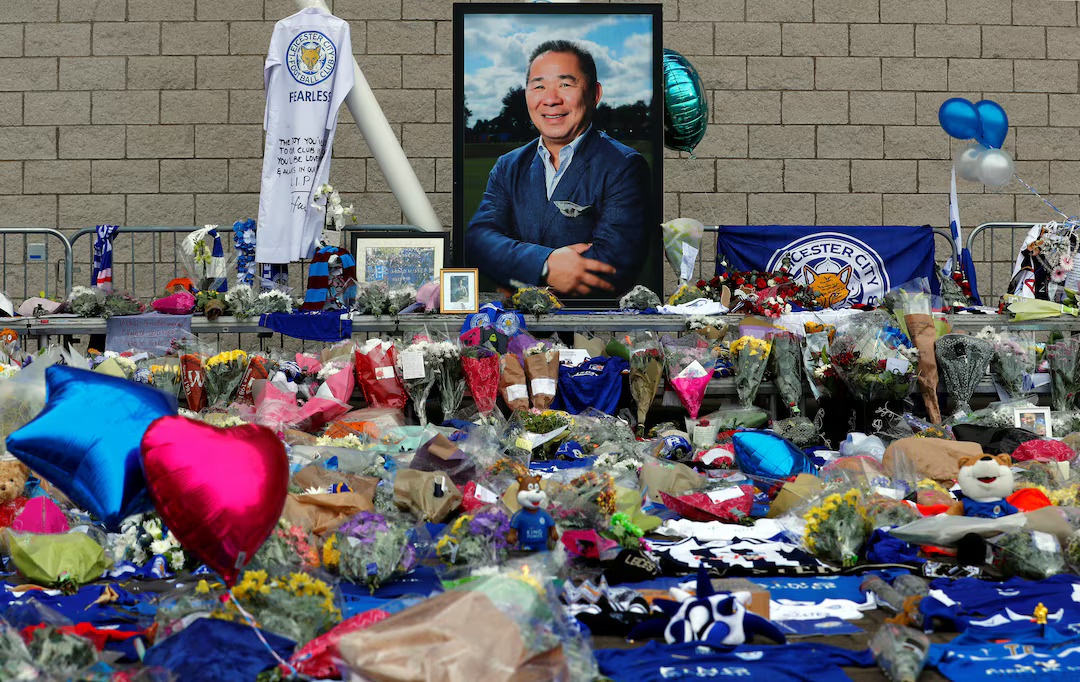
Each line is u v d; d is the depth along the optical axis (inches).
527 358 320.8
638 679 111.4
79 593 148.9
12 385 187.5
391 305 356.8
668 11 499.2
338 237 386.9
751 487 215.8
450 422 265.3
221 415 266.4
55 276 488.4
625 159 402.6
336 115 403.2
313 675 108.2
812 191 503.8
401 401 319.9
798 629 133.2
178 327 346.6
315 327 352.2
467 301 361.7
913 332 319.9
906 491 211.3
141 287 489.4
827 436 328.5
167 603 128.3
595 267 401.4
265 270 403.2
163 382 305.7
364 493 190.5
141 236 488.1
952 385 316.8
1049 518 165.0
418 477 198.8
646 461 232.5
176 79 494.9
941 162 507.2
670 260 411.8
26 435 124.1
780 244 416.2
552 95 401.7
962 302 389.7
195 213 493.4
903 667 110.4
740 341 319.9
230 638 112.7
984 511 183.6
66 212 492.4
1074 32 510.3
